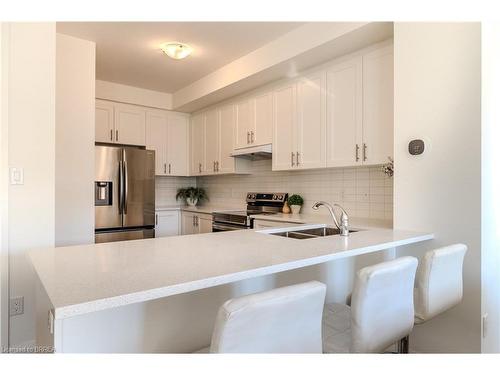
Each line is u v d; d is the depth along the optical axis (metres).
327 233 2.47
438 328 1.99
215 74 3.73
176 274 1.06
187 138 4.88
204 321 1.42
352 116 2.71
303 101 3.13
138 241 1.67
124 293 0.88
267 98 3.53
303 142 3.13
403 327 1.26
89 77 2.83
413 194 2.10
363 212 3.01
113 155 3.45
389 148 2.45
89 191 2.81
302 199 3.55
